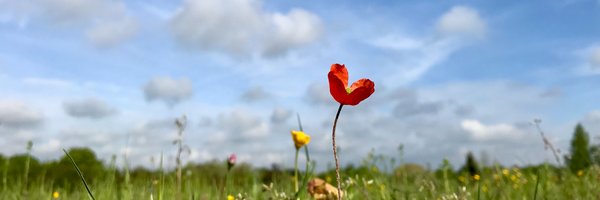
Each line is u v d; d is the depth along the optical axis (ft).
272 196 3.35
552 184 4.80
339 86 2.17
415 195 4.00
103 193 4.13
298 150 3.47
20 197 5.03
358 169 5.06
